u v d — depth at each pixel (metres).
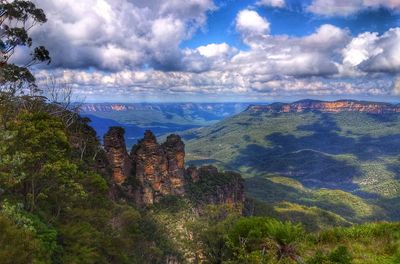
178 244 88.38
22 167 29.67
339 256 16.02
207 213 68.62
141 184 115.75
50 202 37.47
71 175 36.81
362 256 16.89
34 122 32.28
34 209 33.00
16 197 32.62
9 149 28.77
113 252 42.72
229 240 19.86
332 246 18.73
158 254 73.06
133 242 54.31
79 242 34.41
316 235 20.12
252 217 20.77
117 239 45.81
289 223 18.89
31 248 21.17
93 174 47.50
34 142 30.45
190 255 77.94
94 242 37.97
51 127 33.22
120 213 55.09
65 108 66.44
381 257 16.64
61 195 37.50
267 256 17.12
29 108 55.88
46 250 26.97
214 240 24.50
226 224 25.70
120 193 104.88
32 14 52.22
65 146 34.44
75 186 36.75
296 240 17.92
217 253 24.05
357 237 19.75
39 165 32.66
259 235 19.08
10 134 26.66
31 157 30.42
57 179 34.44
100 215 44.72
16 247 19.81
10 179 25.58
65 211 39.16
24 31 52.19
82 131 86.19
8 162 25.38
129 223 55.22
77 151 75.31
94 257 35.56
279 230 18.14
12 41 51.72
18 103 56.62
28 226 23.08
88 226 38.16
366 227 20.42
